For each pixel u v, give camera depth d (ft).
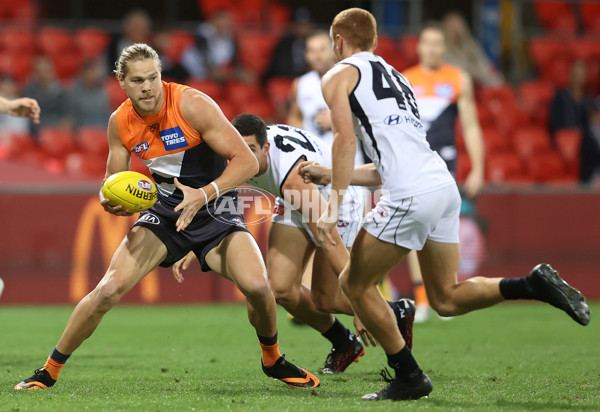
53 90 139.95
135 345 76.02
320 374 56.80
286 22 172.35
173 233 48.70
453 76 89.66
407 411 40.75
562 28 174.50
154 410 41.39
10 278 111.04
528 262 118.32
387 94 44.27
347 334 58.08
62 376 55.62
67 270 111.86
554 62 166.91
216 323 94.79
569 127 148.87
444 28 153.89
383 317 44.04
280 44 155.84
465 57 153.28
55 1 172.04
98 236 112.06
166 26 150.41
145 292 114.52
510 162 143.33
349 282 44.47
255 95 151.74
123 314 104.58
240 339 80.64
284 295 56.75
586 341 79.82
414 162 43.68
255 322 48.65
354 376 55.83
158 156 48.49
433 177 43.83
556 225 118.83
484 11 162.20
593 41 169.89
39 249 111.55
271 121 148.05
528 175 144.56
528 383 52.21
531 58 167.43
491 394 47.24
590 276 119.55
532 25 175.11
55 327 90.17
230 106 149.48
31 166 119.55
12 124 136.98
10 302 110.93
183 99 47.60
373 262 43.80
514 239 118.01
